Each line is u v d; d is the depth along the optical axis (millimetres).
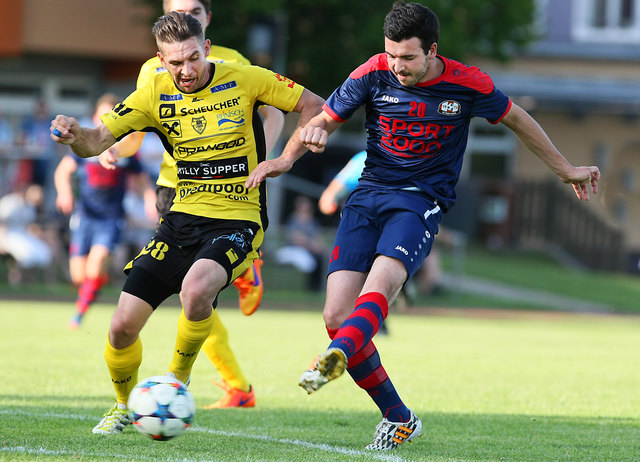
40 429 18047
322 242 64750
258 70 18594
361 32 73312
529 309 65188
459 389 26891
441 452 17156
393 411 17500
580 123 100188
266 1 67875
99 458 15320
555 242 93375
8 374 26641
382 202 17734
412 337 44125
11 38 74875
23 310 49531
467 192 70438
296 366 31250
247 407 22422
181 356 17641
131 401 15945
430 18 16844
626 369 33406
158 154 47625
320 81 76688
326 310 17312
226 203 18031
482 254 88188
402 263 16922
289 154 18141
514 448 17828
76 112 82438
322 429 19500
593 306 68938
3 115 74188
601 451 17734
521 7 80000
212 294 16969
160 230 18266
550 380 29609
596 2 102875
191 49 17094
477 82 17703
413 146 17812
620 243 91250
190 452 16203
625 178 100250
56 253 60719
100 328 41344
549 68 101375
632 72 102312
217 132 17984
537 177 100312
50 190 66625
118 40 78062
